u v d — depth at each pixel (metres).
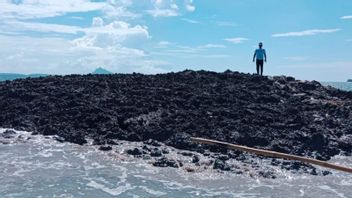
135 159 20.09
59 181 17.20
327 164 15.74
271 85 30.52
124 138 22.77
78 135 22.62
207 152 21.22
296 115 25.66
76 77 32.84
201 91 28.66
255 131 23.34
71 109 25.59
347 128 24.80
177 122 24.16
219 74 32.44
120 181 17.44
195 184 17.50
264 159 20.84
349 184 18.38
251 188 17.36
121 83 30.17
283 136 23.22
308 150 22.30
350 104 28.17
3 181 17.03
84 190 16.39
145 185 17.14
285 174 19.25
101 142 22.08
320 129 24.16
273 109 26.41
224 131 23.12
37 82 31.08
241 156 20.91
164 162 19.58
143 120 24.27
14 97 28.19
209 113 25.33
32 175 17.77
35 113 25.83
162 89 28.86
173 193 16.42
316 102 28.05
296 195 16.81
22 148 21.27
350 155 22.39
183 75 32.44
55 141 22.42
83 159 19.94
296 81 31.80
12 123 24.70
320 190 17.50
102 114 24.81
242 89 29.28
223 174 18.75
